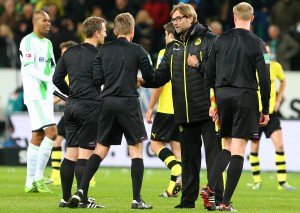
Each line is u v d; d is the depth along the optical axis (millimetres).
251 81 30609
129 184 47000
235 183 30391
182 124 32500
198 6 73500
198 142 32688
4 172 56031
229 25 71812
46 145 40406
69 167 33125
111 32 64250
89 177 31578
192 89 31984
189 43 32031
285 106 63219
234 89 30531
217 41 31109
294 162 60344
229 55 30703
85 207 31906
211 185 30375
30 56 40156
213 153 32062
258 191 44156
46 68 40781
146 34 69750
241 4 31281
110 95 31297
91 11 73812
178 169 39344
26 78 40469
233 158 30422
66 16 72188
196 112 31984
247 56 30531
